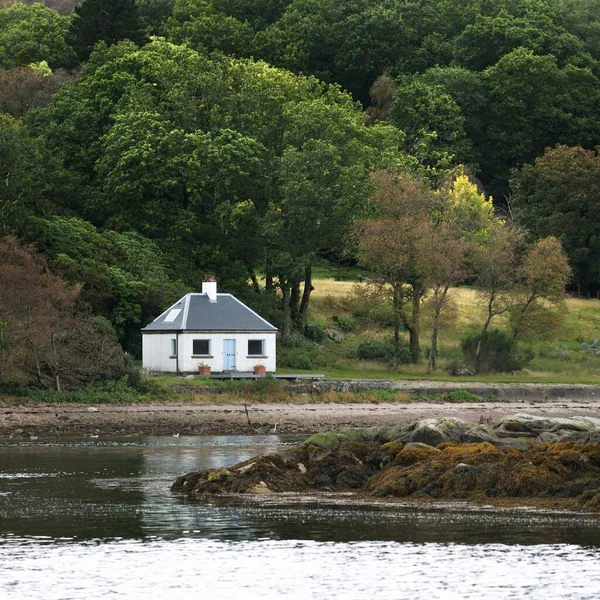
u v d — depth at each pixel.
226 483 128.62
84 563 97.00
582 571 94.19
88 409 197.25
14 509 118.38
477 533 106.50
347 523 110.94
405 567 95.38
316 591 89.56
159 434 186.88
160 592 89.50
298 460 133.88
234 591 89.62
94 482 136.00
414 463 128.88
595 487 120.56
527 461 124.69
